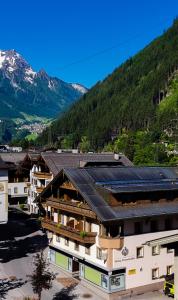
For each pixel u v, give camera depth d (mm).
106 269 41312
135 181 46125
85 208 42875
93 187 43781
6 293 42531
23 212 87562
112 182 44375
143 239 43562
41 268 39375
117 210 41812
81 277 45562
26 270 49969
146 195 44656
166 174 50625
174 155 162250
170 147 177500
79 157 78875
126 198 43188
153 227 44594
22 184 97688
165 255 45062
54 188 49156
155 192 45438
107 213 40812
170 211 44562
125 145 185125
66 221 48719
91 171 45875
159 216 44188
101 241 41469
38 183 82688
